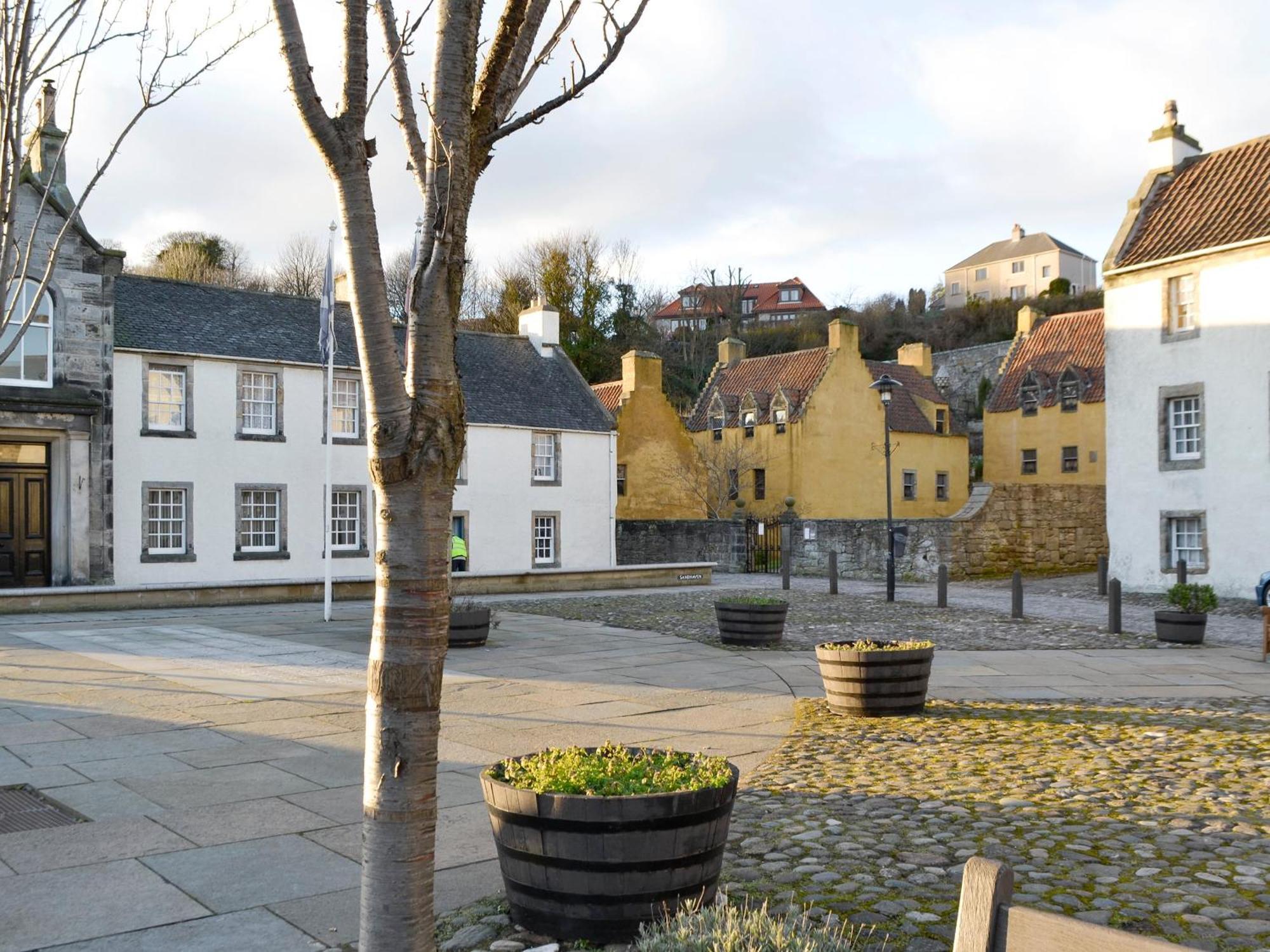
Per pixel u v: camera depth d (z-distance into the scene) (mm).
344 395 32375
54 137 25969
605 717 10453
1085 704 11516
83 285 26438
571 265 61875
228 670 13164
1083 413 49312
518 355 39938
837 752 8914
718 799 4820
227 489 29578
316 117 3707
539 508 36562
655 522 41844
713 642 16922
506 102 4145
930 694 12242
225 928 4941
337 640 16375
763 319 105938
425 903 3783
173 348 28672
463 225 3857
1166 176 29734
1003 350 66438
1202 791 7469
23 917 5059
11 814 6855
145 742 9055
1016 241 118438
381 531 3838
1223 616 23328
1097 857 5949
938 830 6504
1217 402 26422
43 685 11891
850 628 19422
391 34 4105
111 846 6176
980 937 2408
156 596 21844
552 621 20109
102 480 26672
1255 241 25406
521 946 4684
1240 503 25906
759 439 46969
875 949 4629
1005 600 26125
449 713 10594
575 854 4676
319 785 7613
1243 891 5391
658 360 44406
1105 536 37000
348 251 3771
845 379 46625
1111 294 29062
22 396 25219
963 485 51188
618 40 4184
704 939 3725
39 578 26125
